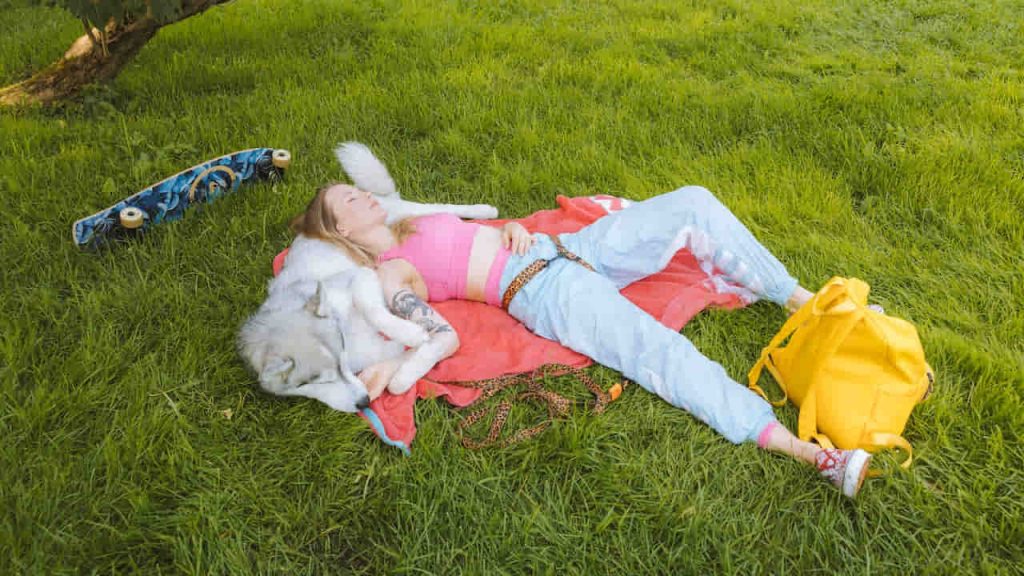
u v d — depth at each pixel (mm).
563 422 2705
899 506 2389
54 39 5836
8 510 2309
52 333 3037
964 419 2637
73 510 2359
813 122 4750
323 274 2959
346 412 2711
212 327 3125
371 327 2869
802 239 3654
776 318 3174
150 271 3393
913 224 3826
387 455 2605
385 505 2426
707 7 6898
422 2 6883
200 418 2707
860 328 2498
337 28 6219
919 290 3338
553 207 4059
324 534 2361
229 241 3633
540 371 2891
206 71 5320
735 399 2617
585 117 4844
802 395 2688
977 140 4480
